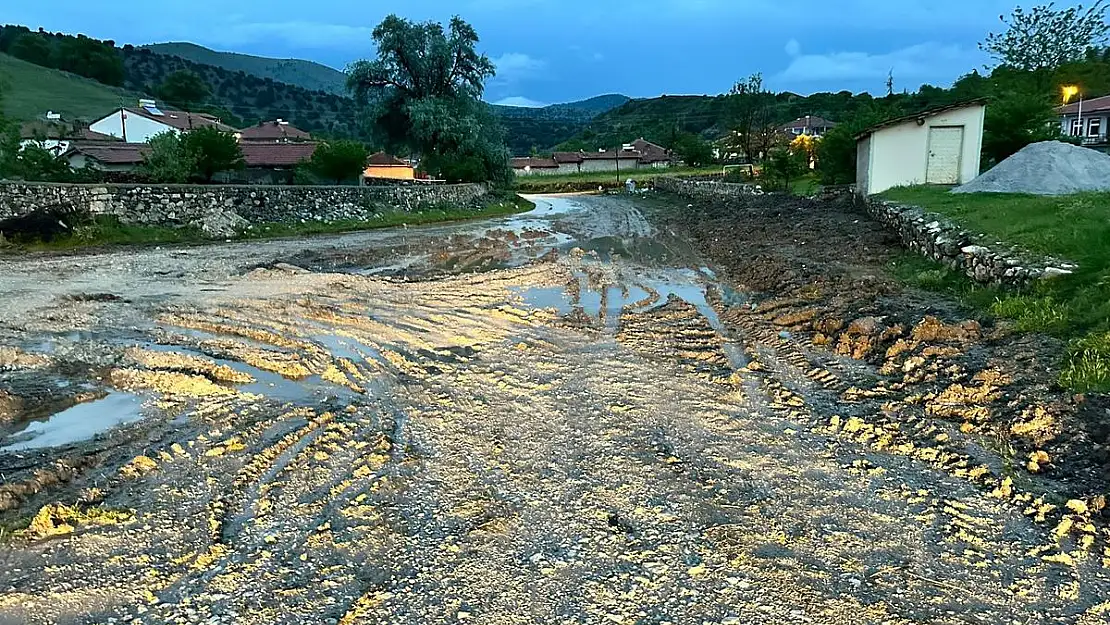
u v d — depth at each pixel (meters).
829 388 8.23
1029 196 16.73
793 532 5.22
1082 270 9.52
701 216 31.41
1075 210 12.84
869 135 23.73
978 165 22.81
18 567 4.86
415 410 7.80
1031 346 8.12
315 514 5.53
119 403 7.97
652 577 4.70
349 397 8.26
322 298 13.71
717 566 4.81
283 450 6.73
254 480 6.11
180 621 4.30
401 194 33.44
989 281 10.98
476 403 8.02
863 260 15.49
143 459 6.46
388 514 5.52
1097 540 4.89
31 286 14.48
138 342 10.41
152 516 5.50
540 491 5.91
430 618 4.32
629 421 7.43
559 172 91.69
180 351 9.97
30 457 6.55
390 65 47.78
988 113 23.73
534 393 8.34
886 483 5.91
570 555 4.96
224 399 8.12
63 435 7.09
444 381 8.81
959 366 8.16
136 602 4.48
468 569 4.80
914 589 4.53
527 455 6.62
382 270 17.64
